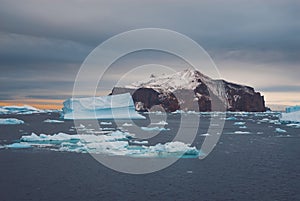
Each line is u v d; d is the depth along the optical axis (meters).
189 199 15.47
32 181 18.36
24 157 25.22
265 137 44.16
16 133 44.91
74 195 15.91
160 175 20.14
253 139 41.59
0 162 23.36
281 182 18.69
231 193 16.48
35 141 33.78
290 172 21.36
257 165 23.48
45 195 15.88
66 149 28.77
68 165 22.45
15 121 64.50
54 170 20.95
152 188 17.25
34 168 21.52
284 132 51.81
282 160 25.73
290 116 74.69
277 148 32.94
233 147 33.66
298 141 39.31
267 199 15.55
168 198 15.61
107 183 18.11
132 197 15.69
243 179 19.34
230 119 98.94
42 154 26.47
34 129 51.59
